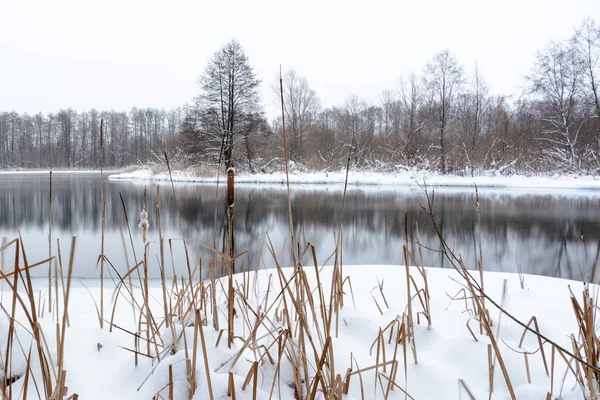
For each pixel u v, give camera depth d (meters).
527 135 22.67
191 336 1.45
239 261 4.66
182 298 1.85
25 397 1.09
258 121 25.72
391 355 1.61
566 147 21.22
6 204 11.60
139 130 61.56
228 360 1.22
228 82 25.19
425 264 4.81
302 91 31.52
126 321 2.01
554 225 7.86
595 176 18.39
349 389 1.37
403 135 24.92
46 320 1.70
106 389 1.29
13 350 1.39
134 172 32.56
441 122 23.50
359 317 1.92
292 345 1.28
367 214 9.71
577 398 1.27
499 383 1.43
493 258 5.20
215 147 24.77
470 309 2.11
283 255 5.27
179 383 1.14
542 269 4.61
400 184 19.70
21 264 4.32
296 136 27.84
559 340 1.75
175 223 8.46
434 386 1.40
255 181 22.59
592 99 21.45
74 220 8.67
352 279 2.89
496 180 19.05
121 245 5.86
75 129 58.59
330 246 6.05
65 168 57.41
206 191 17.33
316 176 22.72
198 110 25.80
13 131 59.91
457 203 11.88
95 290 2.79
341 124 36.53
